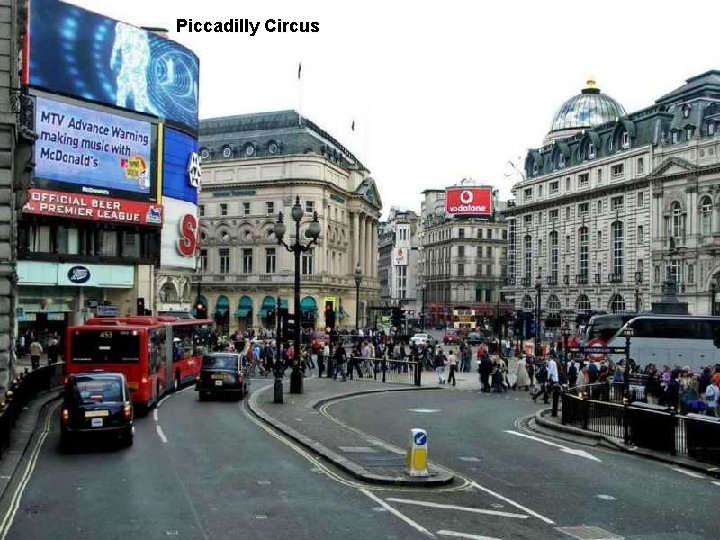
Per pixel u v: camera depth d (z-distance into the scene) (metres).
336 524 12.88
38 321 55.03
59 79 53.75
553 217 105.25
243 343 56.91
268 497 14.80
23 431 22.59
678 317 49.81
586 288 96.81
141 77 60.16
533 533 12.56
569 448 22.14
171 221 64.00
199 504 14.19
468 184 157.25
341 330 80.62
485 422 28.23
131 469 17.48
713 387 25.77
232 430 23.89
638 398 31.95
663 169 82.38
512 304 141.75
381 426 26.38
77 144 54.81
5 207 24.89
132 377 27.44
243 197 96.94
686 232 79.88
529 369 43.09
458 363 58.97
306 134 96.56
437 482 16.17
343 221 104.12
